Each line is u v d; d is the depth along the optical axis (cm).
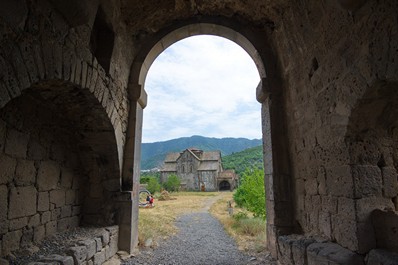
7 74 197
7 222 293
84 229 423
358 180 269
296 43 409
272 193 462
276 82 495
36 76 232
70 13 269
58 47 266
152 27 524
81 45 315
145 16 491
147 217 899
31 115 338
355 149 276
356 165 271
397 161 285
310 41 364
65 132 420
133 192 483
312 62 363
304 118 398
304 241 338
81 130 427
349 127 276
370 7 234
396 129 286
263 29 521
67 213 418
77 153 457
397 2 202
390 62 211
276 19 461
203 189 3756
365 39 244
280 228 440
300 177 418
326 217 326
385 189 272
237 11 512
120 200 463
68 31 285
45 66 244
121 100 470
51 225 376
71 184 434
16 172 311
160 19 516
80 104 370
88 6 291
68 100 358
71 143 439
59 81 296
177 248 540
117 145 450
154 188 2788
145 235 577
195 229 788
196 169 3897
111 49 416
